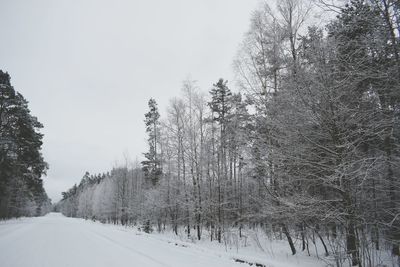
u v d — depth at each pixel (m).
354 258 8.02
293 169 9.52
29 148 33.09
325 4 7.58
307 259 10.37
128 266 8.16
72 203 130.12
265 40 12.84
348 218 8.11
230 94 24.53
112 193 51.34
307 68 9.38
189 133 20.55
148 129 31.34
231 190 21.12
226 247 13.35
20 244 13.26
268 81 12.49
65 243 14.04
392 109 7.15
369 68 7.18
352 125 8.31
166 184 24.44
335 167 7.86
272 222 11.92
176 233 22.28
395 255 8.94
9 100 29.78
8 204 40.59
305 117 8.72
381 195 8.30
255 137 11.68
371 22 6.93
